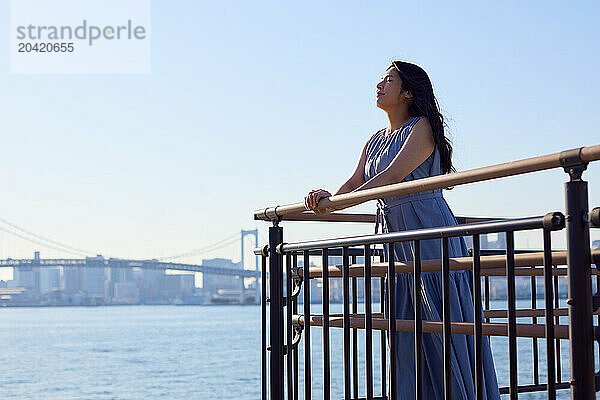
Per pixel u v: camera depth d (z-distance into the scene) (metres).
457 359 1.99
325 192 1.95
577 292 1.20
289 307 2.20
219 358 36.12
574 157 1.21
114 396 23.64
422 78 2.21
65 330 65.88
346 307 1.84
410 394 2.11
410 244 2.11
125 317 96.62
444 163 2.20
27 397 24.06
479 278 1.40
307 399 2.04
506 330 1.48
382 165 2.23
